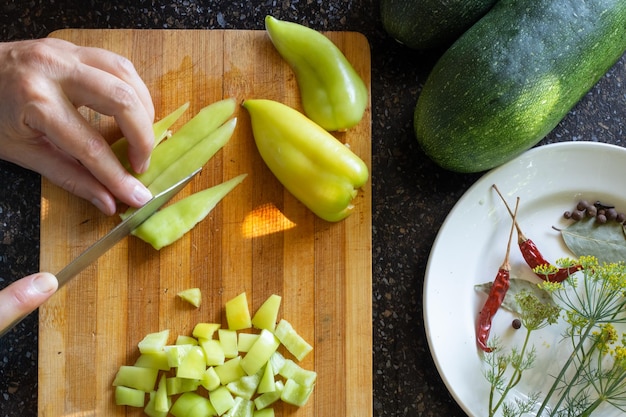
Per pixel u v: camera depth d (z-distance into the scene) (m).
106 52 0.59
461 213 0.64
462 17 0.60
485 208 0.65
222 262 0.63
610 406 0.65
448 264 0.64
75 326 0.62
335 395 0.63
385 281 0.66
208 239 0.63
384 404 0.65
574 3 0.58
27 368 0.64
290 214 0.63
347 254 0.63
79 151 0.57
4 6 0.66
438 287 0.64
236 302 0.62
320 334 0.63
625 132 0.67
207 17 0.66
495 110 0.58
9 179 0.65
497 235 0.65
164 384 0.62
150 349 0.62
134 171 0.62
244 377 0.63
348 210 0.62
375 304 0.65
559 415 0.64
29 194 0.65
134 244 0.63
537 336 0.65
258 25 0.66
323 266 0.63
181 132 0.63
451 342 0.64
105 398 0.62
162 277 0.63
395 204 0.66
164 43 0.63
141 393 0.62
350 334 0.63
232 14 0.66
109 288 0.63
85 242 0.63
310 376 0.62
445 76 0.60
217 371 0.63
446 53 0.60
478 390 0.64
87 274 0.62
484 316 0.64
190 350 0.62
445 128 0.60
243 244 0.63
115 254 0.63
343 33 0.64
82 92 0.56
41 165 0.60
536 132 0.60
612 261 0.65
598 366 0.63
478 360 0.65
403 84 0.66
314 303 0.63
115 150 0.62
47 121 0.55
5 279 0.65
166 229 0.62
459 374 0.64
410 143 0.66
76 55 0.58
